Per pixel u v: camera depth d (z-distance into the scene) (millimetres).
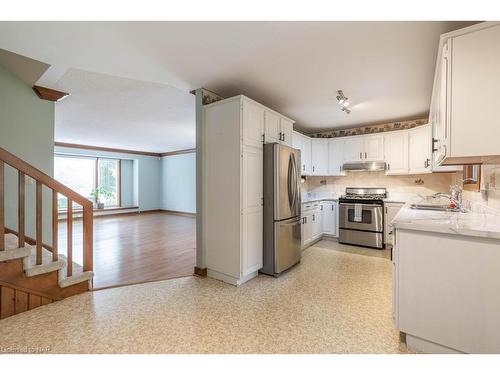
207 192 3111
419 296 1678
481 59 1508
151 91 3361
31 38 2020
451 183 4238
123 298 2504
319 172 5113
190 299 2494
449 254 1581
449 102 1586
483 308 1484
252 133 2992
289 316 2174
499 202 1943
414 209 2686
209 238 3094
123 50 2211
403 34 1994
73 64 2471
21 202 2223
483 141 1504
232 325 2031
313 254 4062
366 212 4438
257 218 3082
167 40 2066
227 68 2568
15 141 3008
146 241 5047
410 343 1737
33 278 2291
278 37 2037
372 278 3047
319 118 4426
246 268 2898
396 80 2857
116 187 9250
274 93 3262
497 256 1449
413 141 4266
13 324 2027
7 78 2945
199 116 3102
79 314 2186
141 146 8273
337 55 2318
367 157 4723
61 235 5543
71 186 8070
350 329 1979
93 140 7016
